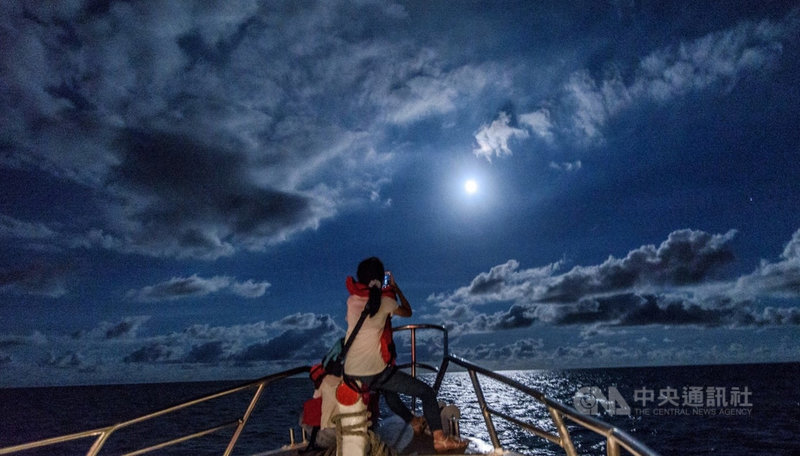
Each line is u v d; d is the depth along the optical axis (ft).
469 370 15.92
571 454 10.23
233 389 14.44
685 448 143.54
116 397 565.53
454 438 14.49
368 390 13.34
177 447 150.82
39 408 417.08
